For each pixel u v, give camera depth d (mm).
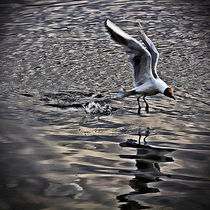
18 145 12453
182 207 9461
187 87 16359
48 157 11797
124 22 23047
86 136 13000
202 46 20219
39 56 19656
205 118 13945
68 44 20844
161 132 13125
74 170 11117
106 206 9586
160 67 18156
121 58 19219
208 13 24391
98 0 27172
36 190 10305
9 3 27281
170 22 23109
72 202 9758
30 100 15734
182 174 10797
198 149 12031
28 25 23281
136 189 10219
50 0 27609
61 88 16641
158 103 15250
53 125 13789
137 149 12117
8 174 11016
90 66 18500
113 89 16453
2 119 14156
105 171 11047
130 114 14484
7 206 9703
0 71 18266
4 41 21328
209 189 10125
